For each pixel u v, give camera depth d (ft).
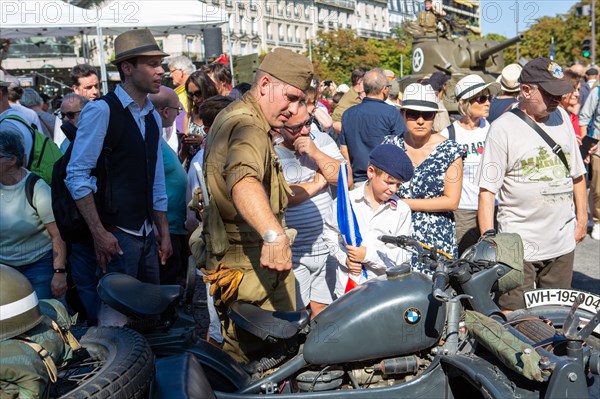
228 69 21.75
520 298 13.66
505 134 13.79
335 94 39.73
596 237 27.48
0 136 13.99
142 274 14.28
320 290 14.78
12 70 63.98
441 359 9.54
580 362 8.67
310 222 13.97
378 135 19.24
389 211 12.60
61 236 13.76
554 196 13.79
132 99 13.62
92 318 14.30
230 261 10.41
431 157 13.84
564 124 14.11
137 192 13.78
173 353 10.27
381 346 9.64
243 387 9.86
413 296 9.66
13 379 6.94
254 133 9.62
